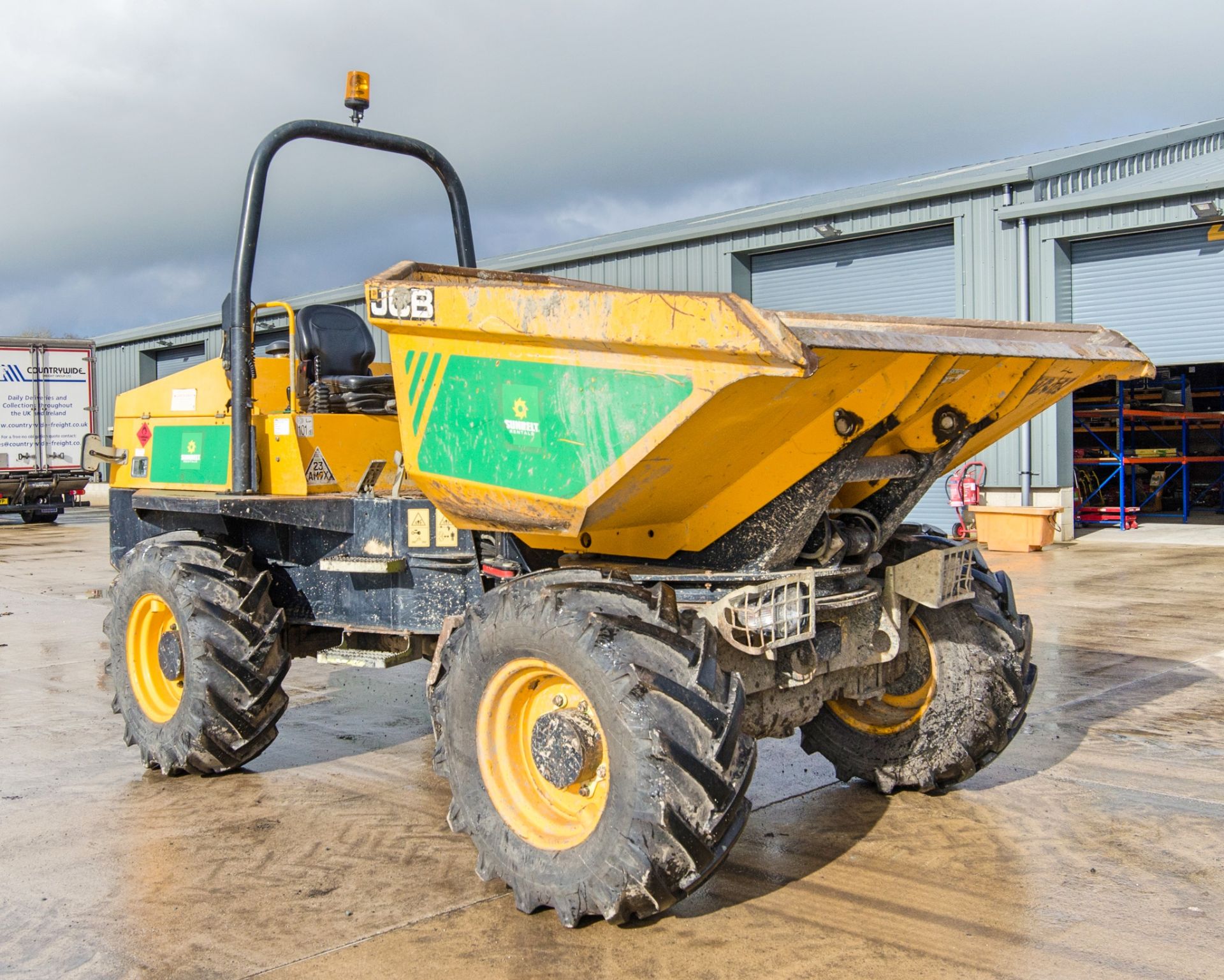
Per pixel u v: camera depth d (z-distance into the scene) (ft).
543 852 10.94
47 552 54.19
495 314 11.08
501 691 11.47
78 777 16.44
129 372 104.58
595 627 10.39
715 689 10.17
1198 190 46.16
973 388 12.28
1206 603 32.09
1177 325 49.73
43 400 73.31
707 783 9.84
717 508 12.03
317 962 10.34
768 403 10.25
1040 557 44.80
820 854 13.01
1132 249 50.62
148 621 17.02
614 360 10.18
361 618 15.52
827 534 12.21
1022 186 50.78
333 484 16.47
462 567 14.15
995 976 9.98
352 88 16.93
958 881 12.16
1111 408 59.31
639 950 10.52
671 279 62.18
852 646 12.83
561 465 10.82
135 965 10.32
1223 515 65.05
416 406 12.25
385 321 12.19
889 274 56.03
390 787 15.87
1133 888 11.94
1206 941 10.66
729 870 12.54
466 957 10.40
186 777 16.43
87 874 12.55
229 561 16.24
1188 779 15.79
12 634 29.78
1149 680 22.08
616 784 10.11
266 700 15.88
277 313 56.08
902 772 14.78
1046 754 17.03
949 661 14.42
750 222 58.03
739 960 10.31
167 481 18.08
